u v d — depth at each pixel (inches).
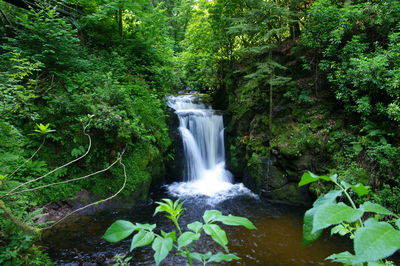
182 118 343.0
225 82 396.2
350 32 255.6
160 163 298.0
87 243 175.0
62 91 229.1
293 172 262.4
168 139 314.0
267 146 295.1
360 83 225.1
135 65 336.2
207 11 428.1
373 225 16.3
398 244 14.0
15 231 99.0
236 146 333.7
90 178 227.0
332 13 245.8
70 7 311.0
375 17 242.8
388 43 235.8
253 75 278.1
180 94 464.1
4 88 156.3
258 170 283.4
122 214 221.9
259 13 283.0
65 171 214.4
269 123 299.0
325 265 159.5
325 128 259.3
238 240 189.5
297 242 186.2
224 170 346.9
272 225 212.4
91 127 224.7
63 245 170.6
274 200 264.2
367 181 207.0
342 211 18.3
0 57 208.2
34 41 224.1
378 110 223.0
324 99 277.9
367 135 225.1
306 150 258.4
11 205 117.3
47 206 199.0
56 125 218.7
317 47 275.3
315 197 243.3
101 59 302.2
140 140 265.3
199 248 177.6
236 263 162.6
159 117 306.3
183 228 203.6
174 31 682.2
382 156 207.9
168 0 670.5
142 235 27.4
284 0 306.5
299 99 286.4
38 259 118.3
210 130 357.7
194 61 484.7
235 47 414.9
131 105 264.1
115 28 351.3
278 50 338.0
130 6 307.3
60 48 232.1
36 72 229.8
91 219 207.5
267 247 180.2
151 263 158.6
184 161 329.7
